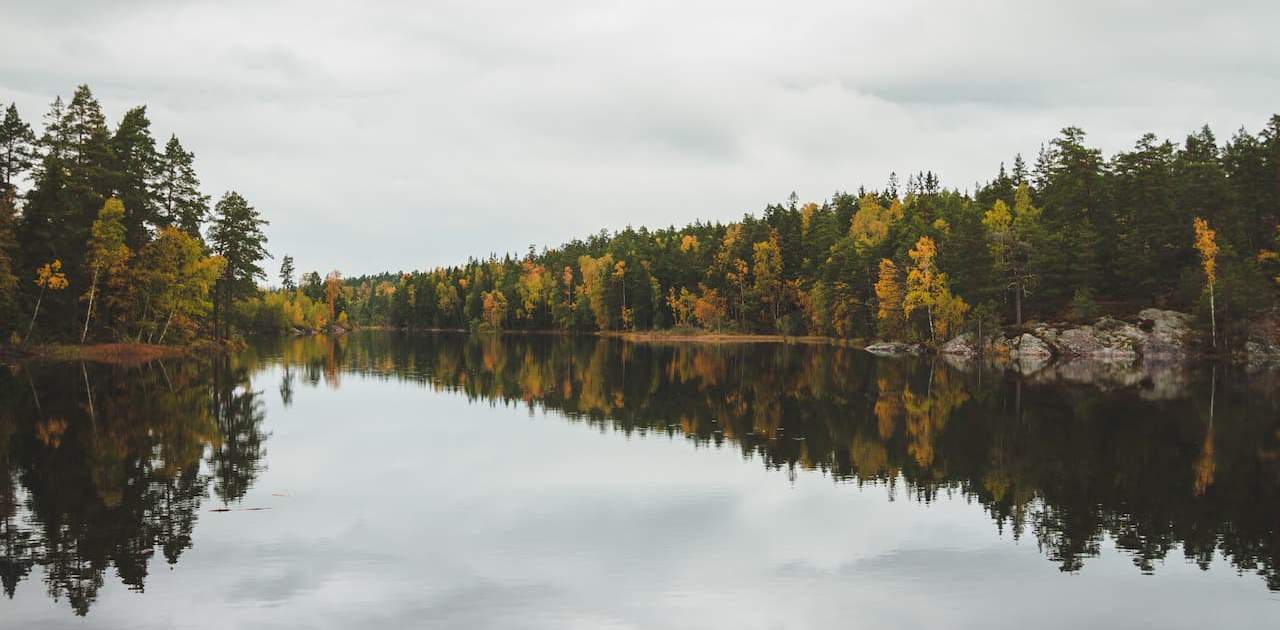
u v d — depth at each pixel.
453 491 21.34
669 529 17.95
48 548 16.14
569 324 157.75
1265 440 29.02
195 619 12.81
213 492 20.88
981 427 32.16
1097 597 14.07
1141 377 52.94
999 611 13.45
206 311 75.81
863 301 96.12
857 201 149.12
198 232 76.44
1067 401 40.25
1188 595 14.20
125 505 19.39
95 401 37.09
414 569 15.27
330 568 15.26
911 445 28.28
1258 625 12.93
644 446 28.03
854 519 18.81
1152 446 27.98
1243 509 19.69
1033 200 98.81
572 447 27.84
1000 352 72.38
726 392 45.41
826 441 29.03
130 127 69.12
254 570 15.11
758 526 18.19
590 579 14.79
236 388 45.34
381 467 24.33
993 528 18.11
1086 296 72.69
